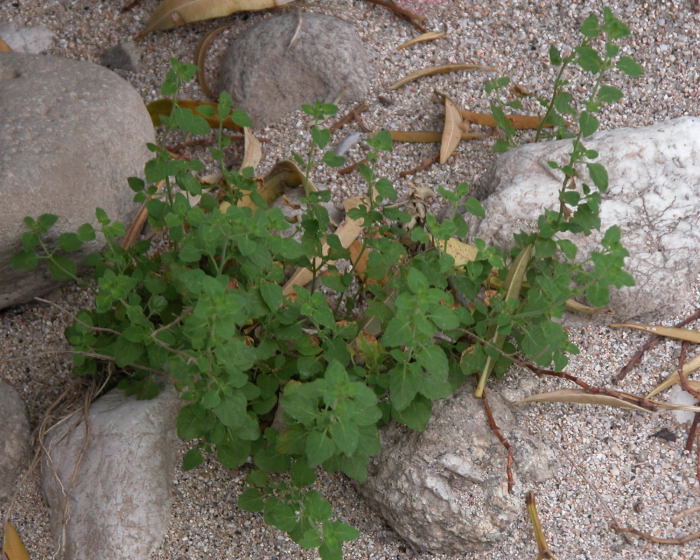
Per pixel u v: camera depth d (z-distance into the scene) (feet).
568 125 3.34
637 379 3.10
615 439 3.06
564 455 3.04
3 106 3.04
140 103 3.19
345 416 2.66
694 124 3.18
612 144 3.17
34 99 3.06
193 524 3.02
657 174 3.15
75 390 3.12
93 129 3.05
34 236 2.90
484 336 2.97
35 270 3.09
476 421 2.99
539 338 2.87
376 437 2.83
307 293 2.82
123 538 2.95
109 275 2.83
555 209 3.13
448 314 2.72
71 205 3.01
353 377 2.87
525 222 3.14
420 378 2.79
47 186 2.97
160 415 3.02
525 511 2.99
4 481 3.04
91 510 2.97
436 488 2.94
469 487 2.95
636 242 3.10
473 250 3.15
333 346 2.87
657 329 3.12
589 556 3.00
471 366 2.93
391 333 2.72
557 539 3.00
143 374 3.05
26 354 3.15
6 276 3.06
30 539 3.02
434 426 2.98
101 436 3.00
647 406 3.04
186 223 3.16
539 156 3.20
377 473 3.00
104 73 3.17
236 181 3.00
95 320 3.03
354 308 3.16
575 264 3.00
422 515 2.95
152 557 2.98
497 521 2.95
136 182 2.96
